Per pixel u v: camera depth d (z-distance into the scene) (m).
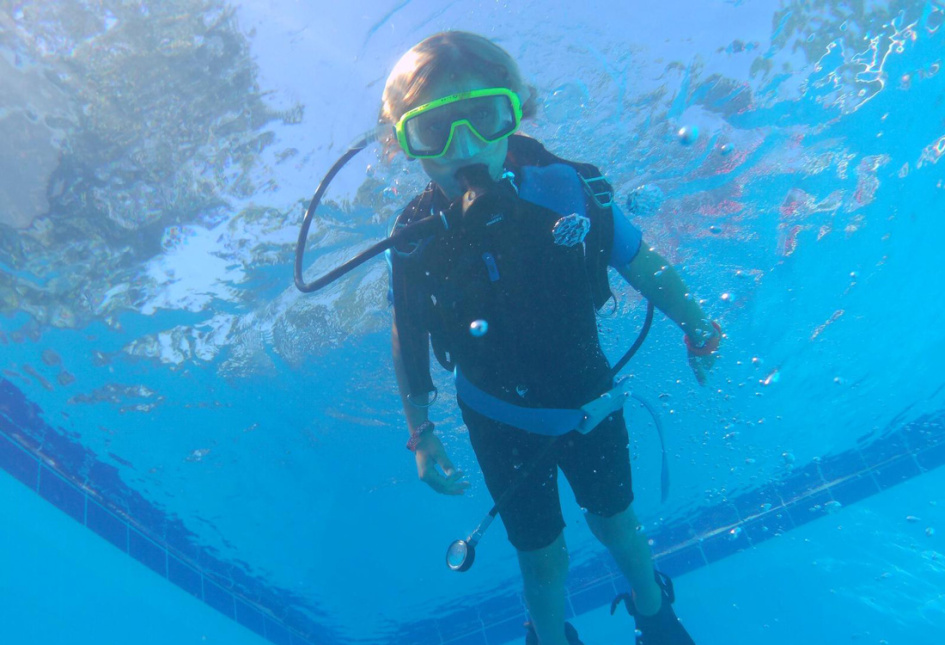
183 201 3.82
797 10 3.60
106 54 3.14
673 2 3.45
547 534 2.26
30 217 3.65
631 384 5.11
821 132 4.23
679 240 4.54
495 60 2.05
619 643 4.79
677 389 5.17
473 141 1.90
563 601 2.35
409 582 5.87
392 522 5.73
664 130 3.92
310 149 3.73
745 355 5.26
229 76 3.36
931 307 5.55
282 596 5.59
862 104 4.16
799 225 4.71
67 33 3.03
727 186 4.32
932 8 3.84
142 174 3.66
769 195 4.47
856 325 5.41
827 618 4.09
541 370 2.16
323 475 5.38
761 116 4.02
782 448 5.80
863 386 5.73
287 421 5.01
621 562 2.51
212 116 3.49
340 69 3.45
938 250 5.28
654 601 2.59
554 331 2.11
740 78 3.80
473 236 1.97
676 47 3.60
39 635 2.98
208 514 5.23
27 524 3.67
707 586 5.05
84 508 4.33
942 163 4.78
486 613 5.95
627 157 4.03
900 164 4.65
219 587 5.06
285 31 3.28
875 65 4.00
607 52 3.51
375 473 5.45
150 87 3.31
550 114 3.68
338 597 5.81
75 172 3.56
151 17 3.04
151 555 4.59
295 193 3.91
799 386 5.57
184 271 4.16
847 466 5.78
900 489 5.36
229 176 3.76
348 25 3.29
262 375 4.77
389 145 2.37
